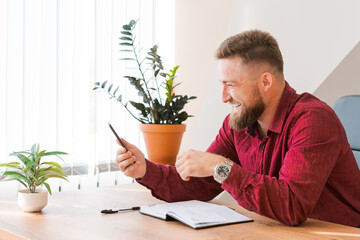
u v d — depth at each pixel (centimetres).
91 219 128
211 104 312
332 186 145
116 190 170
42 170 141
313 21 254
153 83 332
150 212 133
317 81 255
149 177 150
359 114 173
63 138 293
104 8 308
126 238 109
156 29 337
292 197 122
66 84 292
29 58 277
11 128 272
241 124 144
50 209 139
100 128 310
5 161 270
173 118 236
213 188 157
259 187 123
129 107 325
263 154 150
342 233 115
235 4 295
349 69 244
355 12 237
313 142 130
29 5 275
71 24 293
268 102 144
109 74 312
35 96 280
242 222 125
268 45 142
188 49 331
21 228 118
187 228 118
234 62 140
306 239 109
